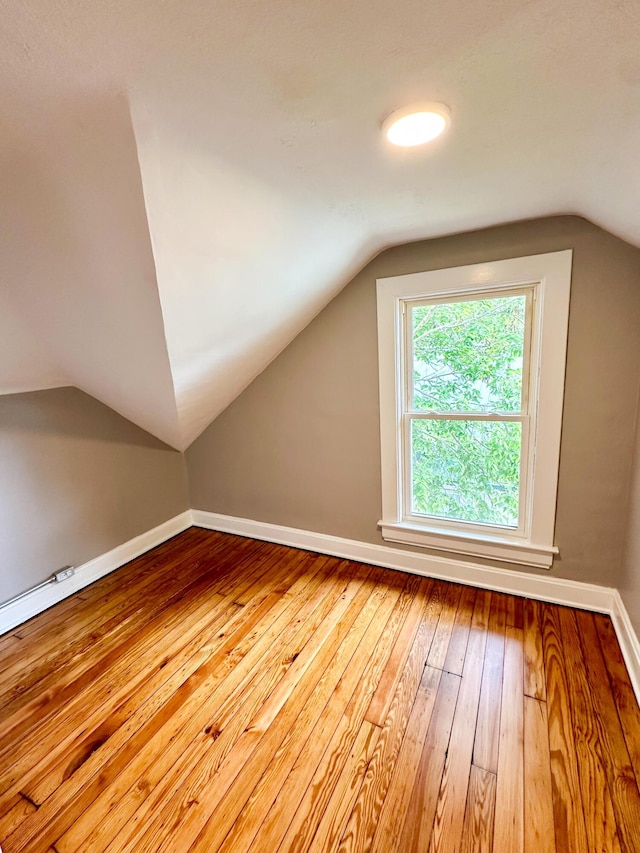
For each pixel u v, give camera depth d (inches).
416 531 96.7
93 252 51.7
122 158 38.9
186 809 50.4
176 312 60.8
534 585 87.1
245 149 43.4
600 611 81.9
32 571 90.5
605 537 79.3
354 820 48.4
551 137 43.4
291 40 29.0
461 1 26.2
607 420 75.0
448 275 81.7
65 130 36.7
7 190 44.6
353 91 35.4
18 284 61.6
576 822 47.1
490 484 89.7
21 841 47.7
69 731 61.4
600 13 26.9
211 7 25.9
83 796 52.3
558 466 80.0
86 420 100.0
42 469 91.6
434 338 88.8
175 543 121.6
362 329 92.9
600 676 67.0
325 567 104.7
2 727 62.4
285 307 82.7
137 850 46.5
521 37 29.2
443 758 55.0
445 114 39.1
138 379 81.5
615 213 58.9
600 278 71.1
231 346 82.0
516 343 81.5
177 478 127.0
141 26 27.2
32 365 82.3
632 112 37.4
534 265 74.5
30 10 25.4
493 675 68.2
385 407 94.2
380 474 99.0
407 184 55.9
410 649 74.8
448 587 93.7
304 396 104.0
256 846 46.4
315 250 70.8
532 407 81.6
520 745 56.3
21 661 75.9
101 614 89.2
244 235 56.5
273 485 115.4
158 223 45.8
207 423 114.7
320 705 64.1
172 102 34.9
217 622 84.9
